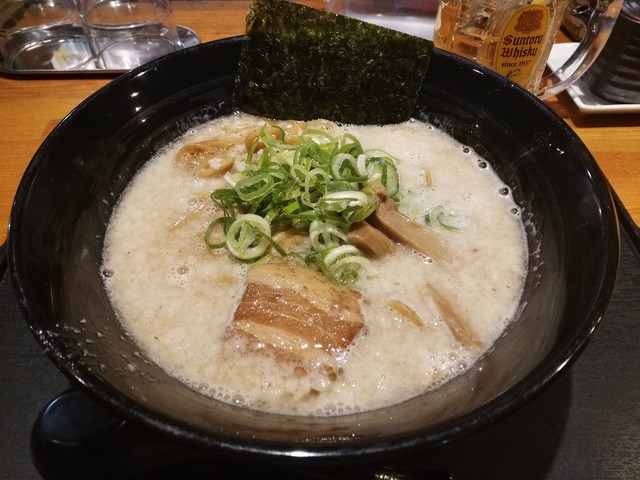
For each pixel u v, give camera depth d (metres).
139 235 0.19
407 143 0.22
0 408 0.15
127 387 0.12
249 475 0.13
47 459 0.13
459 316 0.16
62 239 0.15
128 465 0.13
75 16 0.31
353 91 0.22
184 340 0.16
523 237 0.19
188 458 0.13
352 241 0.17
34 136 0.24
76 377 0.11
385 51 0.20
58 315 0.13
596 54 0.23
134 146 0.20
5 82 0.27
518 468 0.14
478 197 0.20
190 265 0.18
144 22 0.29
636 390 0.15
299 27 0.20
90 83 0.27
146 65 0.19
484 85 0.20
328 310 0.15
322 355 0.15
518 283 0.17
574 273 0.14
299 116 0.23
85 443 0.13
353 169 0.19
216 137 0.22
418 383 0.15
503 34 0.22
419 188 0.20
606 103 0.25
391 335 0.16
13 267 0.13
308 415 0.14
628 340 0.16
